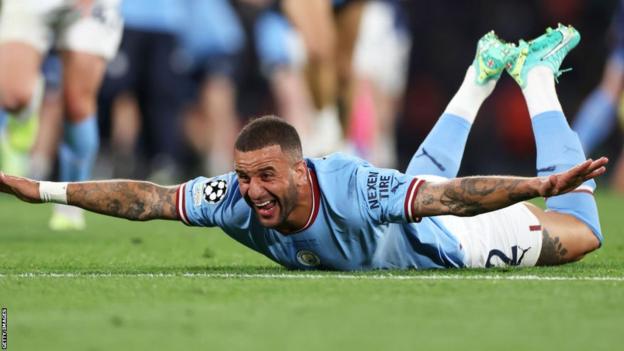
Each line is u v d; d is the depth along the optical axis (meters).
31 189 19.00
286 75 48.78
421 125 57.94
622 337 13.96
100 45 30.31
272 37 48.94
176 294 16.86
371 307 15.71
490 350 13.31
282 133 17.83
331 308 15.65
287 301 16.19
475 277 18.44
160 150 48.50
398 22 53.03
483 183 17.41
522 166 57.31
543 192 16.95
